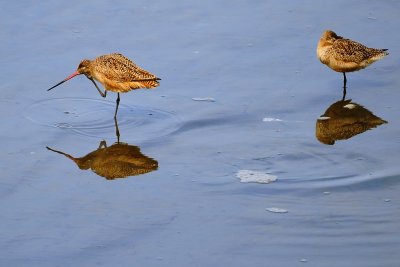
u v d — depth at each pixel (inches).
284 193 499.5
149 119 603.2
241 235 454.0
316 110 614.9
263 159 542.6
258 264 426.6
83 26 740.0
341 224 464.4
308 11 778.8
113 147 560.7
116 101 636.1
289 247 442.9
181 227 462.3
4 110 608.7
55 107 619.5
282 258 432.5
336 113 609.0
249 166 533.3
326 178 516.7
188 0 802.2
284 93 641.0
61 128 587.5
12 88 639.8
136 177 520.4
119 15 765.3
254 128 587.8
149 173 525.7
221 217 472.4
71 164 536.7
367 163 534.3
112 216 473.7
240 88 647.1
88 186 508.7
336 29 740.0
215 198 494.6
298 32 736.3
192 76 663.8
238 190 503.5
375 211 476.7
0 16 753.6
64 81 624.4
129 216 473.7
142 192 502.0
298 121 597.6
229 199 493.0
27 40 712.4
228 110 613.9
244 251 438.6
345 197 493.4
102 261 429.1
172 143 566.9
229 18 763.4
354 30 738.2
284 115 607.5
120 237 452.1
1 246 442.9
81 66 628.7
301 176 519.8
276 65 682.8
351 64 649.6
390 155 543.8
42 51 695.7
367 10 780.0
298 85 653.9
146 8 782.5
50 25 739.4
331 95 639.8
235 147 559.8
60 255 434.3
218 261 429.1
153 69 670.5
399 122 592.4
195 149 557.9
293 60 692.1
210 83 653.9
